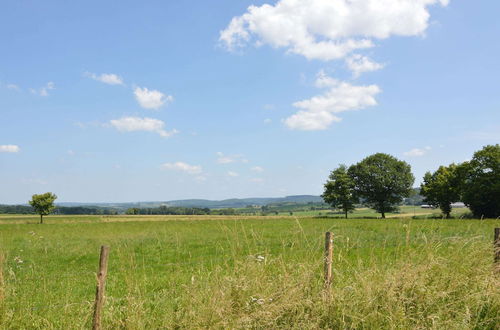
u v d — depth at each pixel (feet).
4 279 22.52
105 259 17.66
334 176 283.59
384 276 20.92
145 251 61.36
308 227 85.51
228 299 18.92
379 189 272.72
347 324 18.44
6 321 18.99
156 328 18.35
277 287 20.04
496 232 24.08
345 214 294.87
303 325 18.10
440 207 230.89
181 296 21.50
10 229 137.69
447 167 242.78
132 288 21.59
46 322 19.61
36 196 229.86
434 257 22.66
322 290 19.93
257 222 134.41
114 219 264.11
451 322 18.26
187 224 147.54
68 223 196.65
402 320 18.21
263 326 18.06
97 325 17.44
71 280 36.58
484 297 20.54
